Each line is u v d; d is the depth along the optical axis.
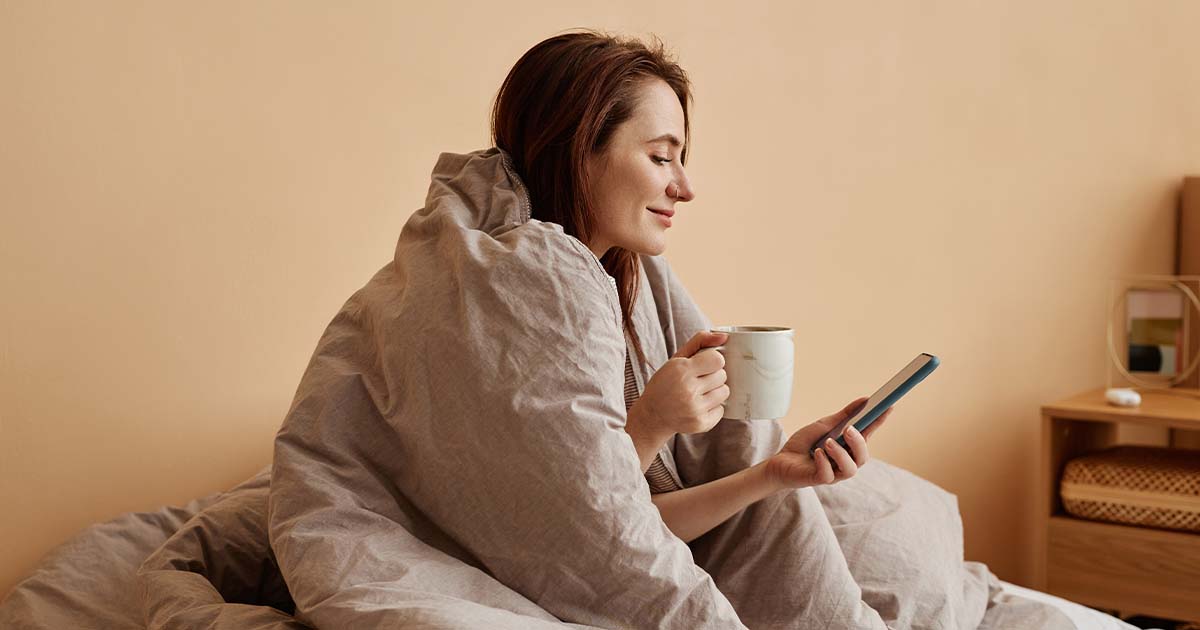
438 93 1.82
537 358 1.02
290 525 1.03
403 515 1.07
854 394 2.45
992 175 2.65
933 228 2.55
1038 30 2.68
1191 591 2.18
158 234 1.53
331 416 1.08
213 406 1.59
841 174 2.40
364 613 0.90
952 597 1.44
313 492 1.04
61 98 1.44
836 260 2.40
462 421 1.02
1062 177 2.73
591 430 0.99
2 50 1.40
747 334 1.14
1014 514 2.74
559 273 1.05
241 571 1.23
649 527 1.00
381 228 1.77
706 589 1.01
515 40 1.93
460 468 1.02
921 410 2.54
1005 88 2.65
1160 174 2.81
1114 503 2.26
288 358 1.67
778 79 2.28
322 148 1.69
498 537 1.01
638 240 1.26
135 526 1.40
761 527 1.31
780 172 2.29
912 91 2.50
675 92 1.31
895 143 2.48
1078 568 2.30
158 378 1.54
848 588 1.29
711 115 2.17
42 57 1.43
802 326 2.35
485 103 1.89
